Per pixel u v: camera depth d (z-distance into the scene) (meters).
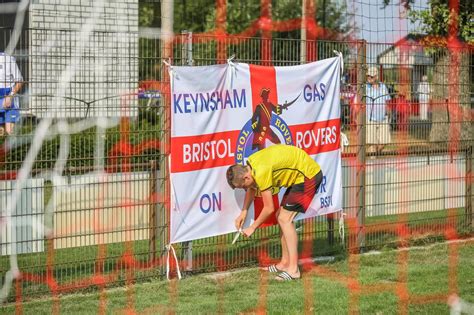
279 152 13.94
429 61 17.64
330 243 16.58
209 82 14.13
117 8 28.33
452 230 18.12
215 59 14.64
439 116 17.58
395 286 13.56
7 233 12.78
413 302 12.48
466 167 18.28
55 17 26.95
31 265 13.09
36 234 13.05
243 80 14.62
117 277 13.73
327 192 15.92
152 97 13.93
